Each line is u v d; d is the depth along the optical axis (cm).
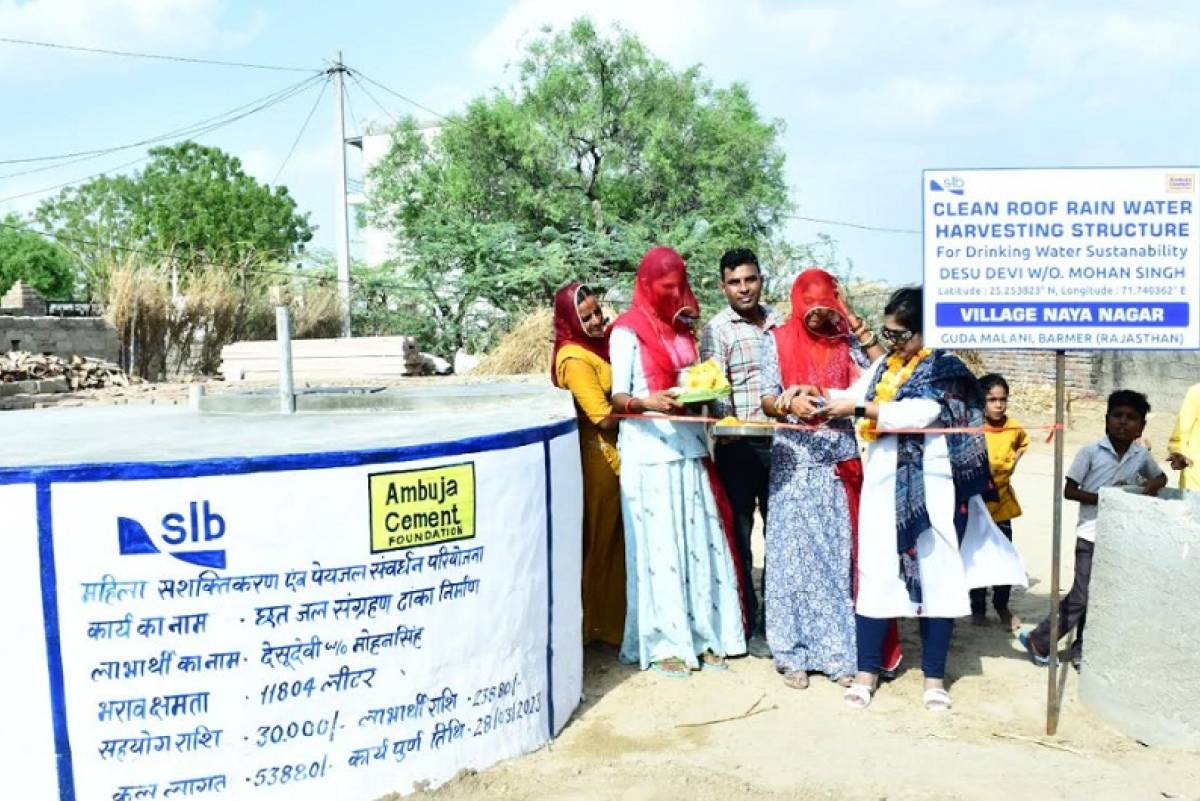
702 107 3112
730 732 430
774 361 502
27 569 310
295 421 467
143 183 5575
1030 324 426
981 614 594
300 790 343
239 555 329
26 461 328
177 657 324
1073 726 436
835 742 420
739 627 516
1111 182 420
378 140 4662
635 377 497
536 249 2558
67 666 315
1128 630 425
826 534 490
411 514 357
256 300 2384
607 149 2958
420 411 504
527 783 375
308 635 340
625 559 524
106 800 321
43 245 5141
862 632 466
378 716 355
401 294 2831
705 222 2628
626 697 467
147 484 318
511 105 3036
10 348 1864
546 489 413
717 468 552
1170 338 421
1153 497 443
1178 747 409
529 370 1878
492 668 387
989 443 596
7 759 313
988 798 367
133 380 1895
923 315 428
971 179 423
